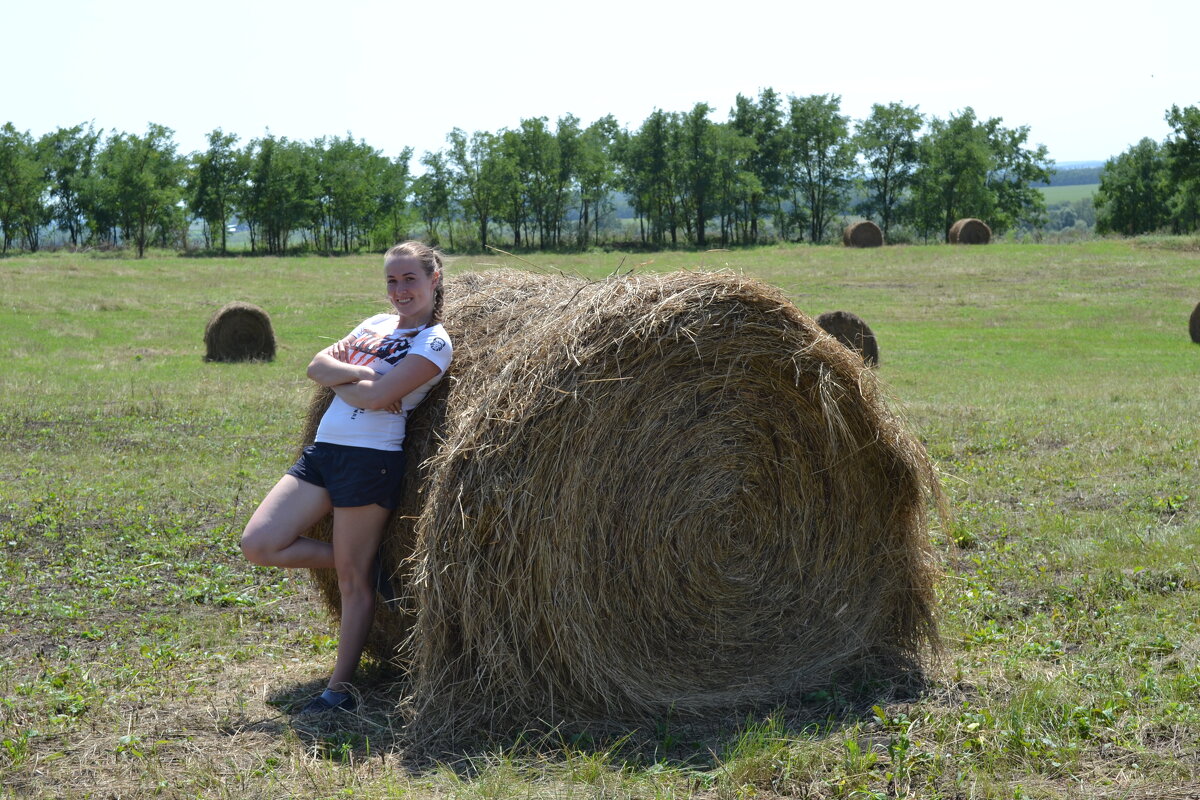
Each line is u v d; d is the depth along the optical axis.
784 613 4.54
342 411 4.34
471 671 4.14
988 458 9.86
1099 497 8.01
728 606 4.42
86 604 5.82
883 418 4.63
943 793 3.43
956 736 3.85
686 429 4.26
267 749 3.87
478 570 4.06
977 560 6.36
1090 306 30.80
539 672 4.14
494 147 84.50
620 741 3.90
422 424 4.49
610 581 4.17
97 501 8.28
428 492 4.31
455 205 87.12
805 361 4.42
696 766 3.72
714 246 78.75
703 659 4.38
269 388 16.45
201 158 81.06
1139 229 97.25
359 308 31.94
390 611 4.68
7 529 7.37
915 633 4.78
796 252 48.59
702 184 81.19
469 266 5.44
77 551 6.92
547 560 4.06
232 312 21.41
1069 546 6.43
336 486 4.29
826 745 3.77
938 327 27.48
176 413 13.41
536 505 4.04
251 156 82.56
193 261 51.34
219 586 6.14
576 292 4.45
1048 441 10.78
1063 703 3.98
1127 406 13.47
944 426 11.80
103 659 4.92
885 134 88.31
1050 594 5.64
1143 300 31.58
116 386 16.30
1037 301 32.03
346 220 87.69
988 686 4.38
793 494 4.50
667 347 4.18
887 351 23.00
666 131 81.69
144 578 6.35
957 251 45.84
